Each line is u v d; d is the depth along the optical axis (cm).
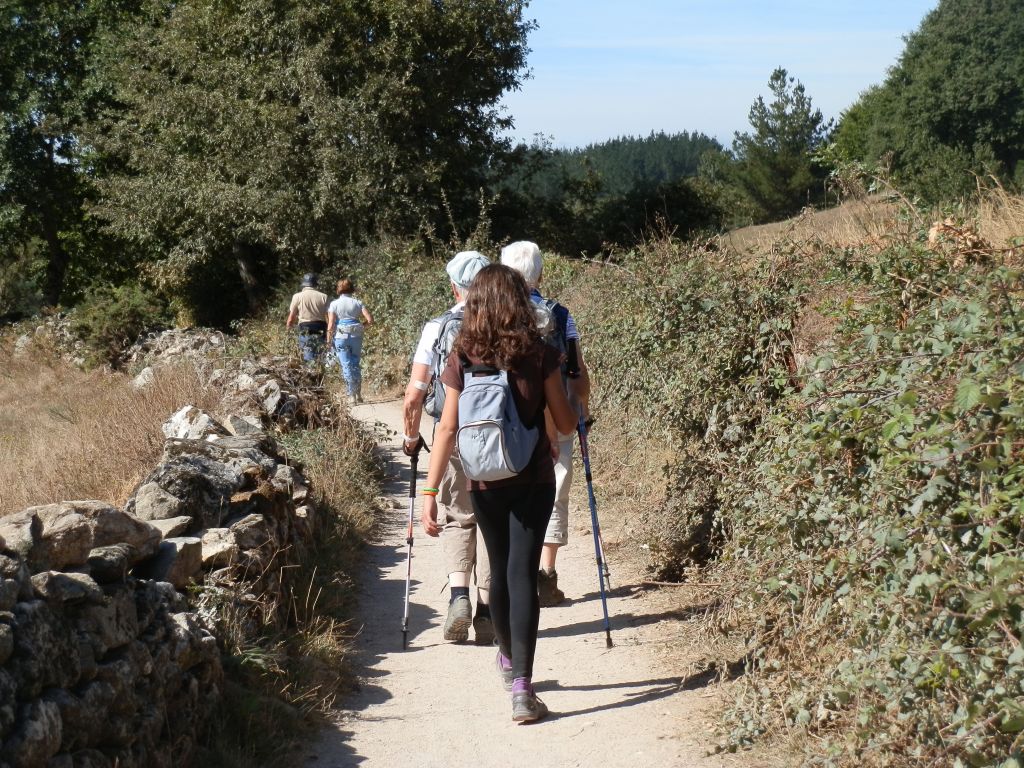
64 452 886
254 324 2589
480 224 2119
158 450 756
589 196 3278
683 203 3291
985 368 285
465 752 402
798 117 6062
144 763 329
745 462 501
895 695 313
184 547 448
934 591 290
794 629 394
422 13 2552
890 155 569
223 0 2669
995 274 341
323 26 2572
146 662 346
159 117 2697
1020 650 251
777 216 6025
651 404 666
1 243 3338
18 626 284
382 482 910
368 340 1786
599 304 966
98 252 3559
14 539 335
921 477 322
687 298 607
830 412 359
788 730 376
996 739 275
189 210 2753
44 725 276
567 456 580
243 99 2631
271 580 509
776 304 529
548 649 515
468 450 406
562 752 397
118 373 1862
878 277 457
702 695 438
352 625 559
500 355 412
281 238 2539
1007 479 267
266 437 711
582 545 699
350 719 437
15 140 3186
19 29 3158
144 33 2816
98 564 354
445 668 495
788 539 402
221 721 393
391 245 2167
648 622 538
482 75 2808
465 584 529
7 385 1875
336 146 2478
